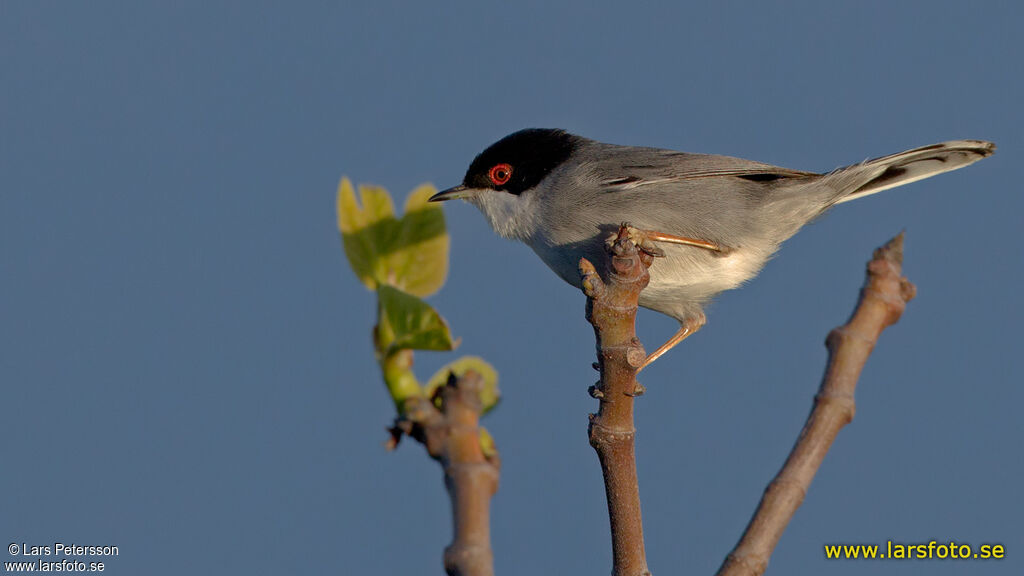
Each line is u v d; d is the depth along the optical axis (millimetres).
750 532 5820
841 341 6398
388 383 4973
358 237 5531
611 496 6012
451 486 4602
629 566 5965
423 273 5539
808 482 5992
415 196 5594
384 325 4938
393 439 4824
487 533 4543
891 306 6457
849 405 6184
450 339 4805
